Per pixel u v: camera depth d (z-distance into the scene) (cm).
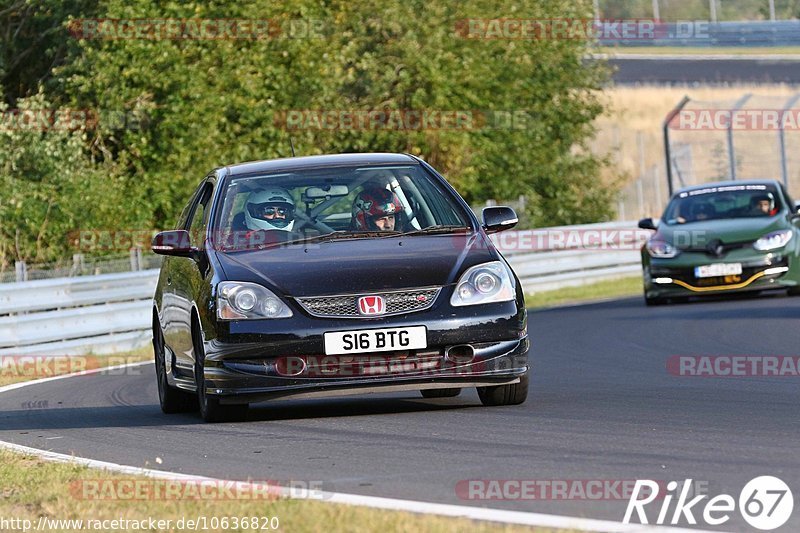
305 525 1742
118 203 7594
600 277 8631
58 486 2172
